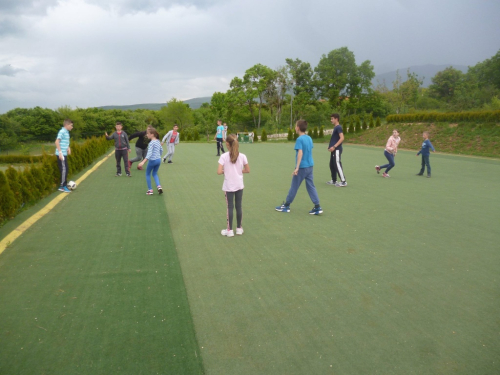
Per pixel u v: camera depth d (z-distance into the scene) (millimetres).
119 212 7059
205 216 6832
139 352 2820
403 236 5707
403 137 26750
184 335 3047
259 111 62000
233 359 2746
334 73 59969
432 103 62625
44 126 59375
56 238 5477
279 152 21094
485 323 3232
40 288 3865
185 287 3926
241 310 3457
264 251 5027
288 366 2668
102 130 73500
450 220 6656
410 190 9578
